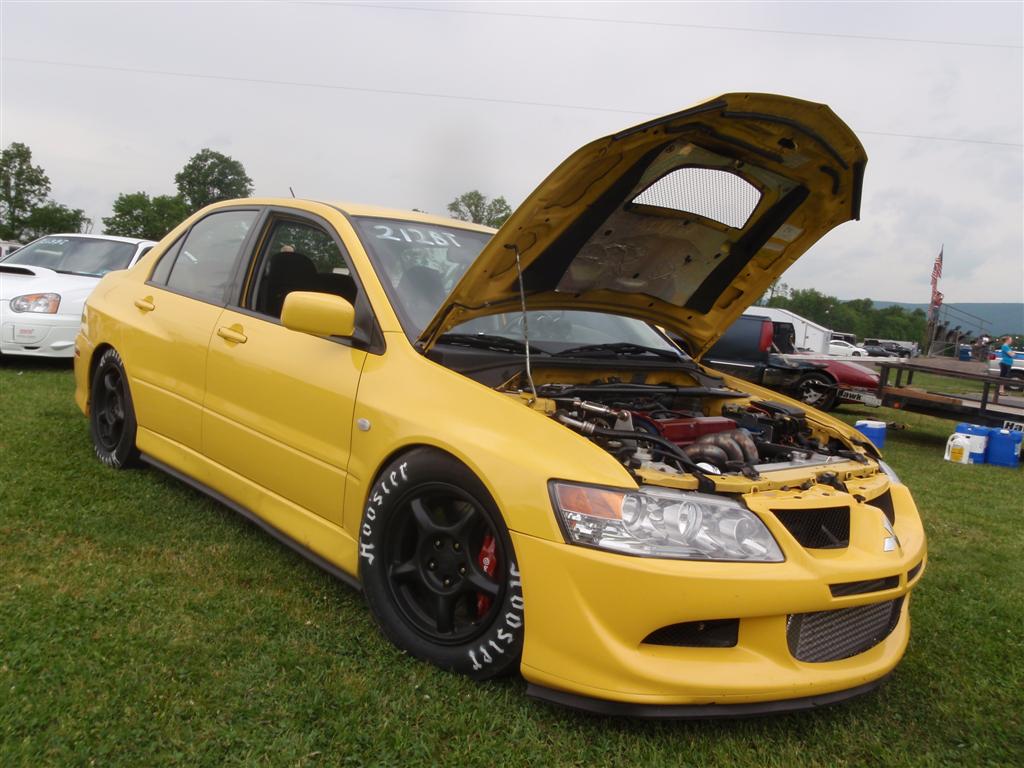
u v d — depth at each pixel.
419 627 2.61
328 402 2.95
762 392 3.83
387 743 2.14
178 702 2.22
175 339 3.81
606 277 3.29
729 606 2.19
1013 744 2.50
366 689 2.38
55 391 6.67
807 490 2.57
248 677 2.38
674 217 3.04
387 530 2.67
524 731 2.27
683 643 2.28
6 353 7.72
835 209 3.12
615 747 2.25
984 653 3.19
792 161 2.85
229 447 3.44
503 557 2.38
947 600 3.81
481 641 2.44
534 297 3.21
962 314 36.88
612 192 2.71
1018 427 9.87
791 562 2.29
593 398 3.06
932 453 9.82
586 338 3.60
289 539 3.17
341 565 2.87
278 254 3.58
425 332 2.83
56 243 9.31
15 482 3.93
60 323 7.88
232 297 3.66
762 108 2.52
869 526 2.55
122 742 2.03
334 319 2.84
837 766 2.29
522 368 2.95
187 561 3.23
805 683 2.29
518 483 2.33
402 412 2.68
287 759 2.03
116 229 74.19
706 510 2.28
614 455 2.48
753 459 2.86
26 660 2.36
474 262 2.68
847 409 14.76
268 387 3.23
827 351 29.02
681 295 3.59
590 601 2.21
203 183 84.06
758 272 3.49
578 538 2.23
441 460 2.54
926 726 2.57
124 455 4.25
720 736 2.37
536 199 2.54
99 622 2.63
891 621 2.72
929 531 5.31
